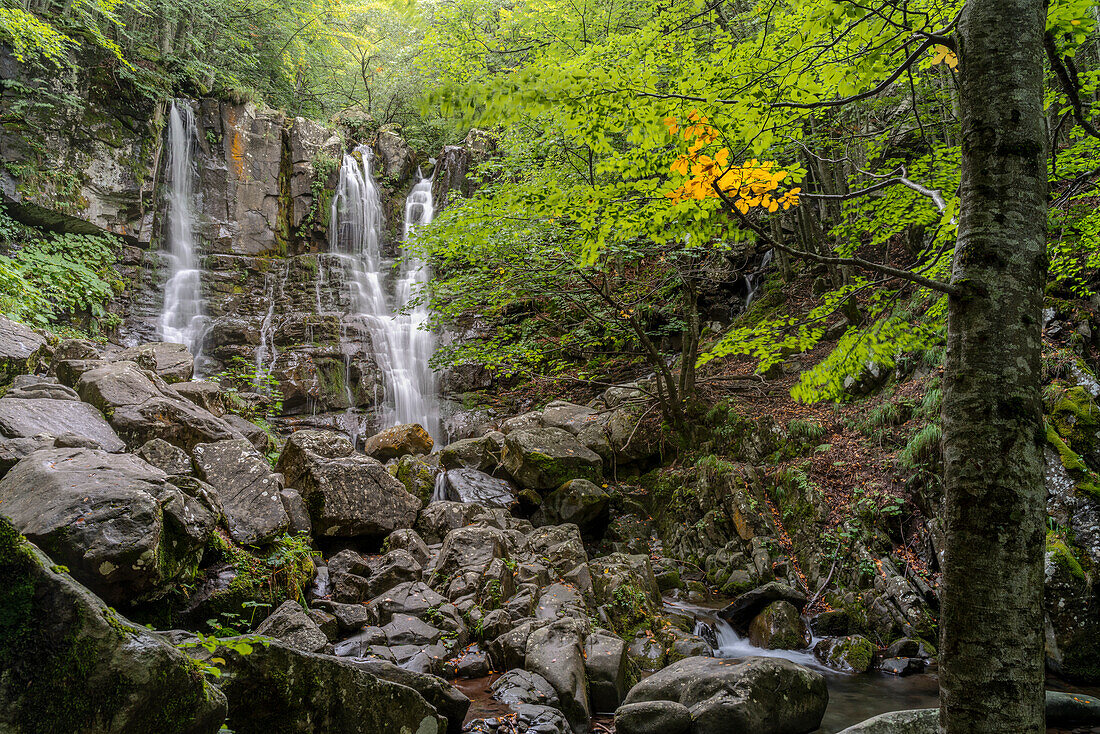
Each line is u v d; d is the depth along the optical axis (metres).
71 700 1.94
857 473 8.22
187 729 2.25
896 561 7.21
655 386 11.86
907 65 3.01
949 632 2.21
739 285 14.46
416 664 5.36
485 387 15.16
